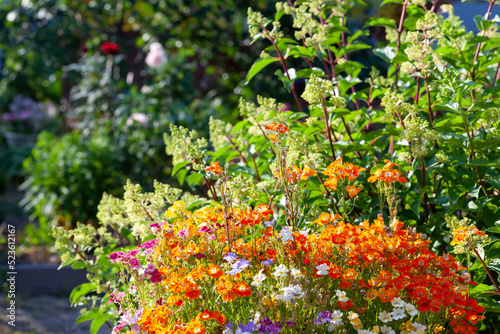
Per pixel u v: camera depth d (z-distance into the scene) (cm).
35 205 580
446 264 164
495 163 193
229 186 195
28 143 891
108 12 659
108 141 586
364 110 234
